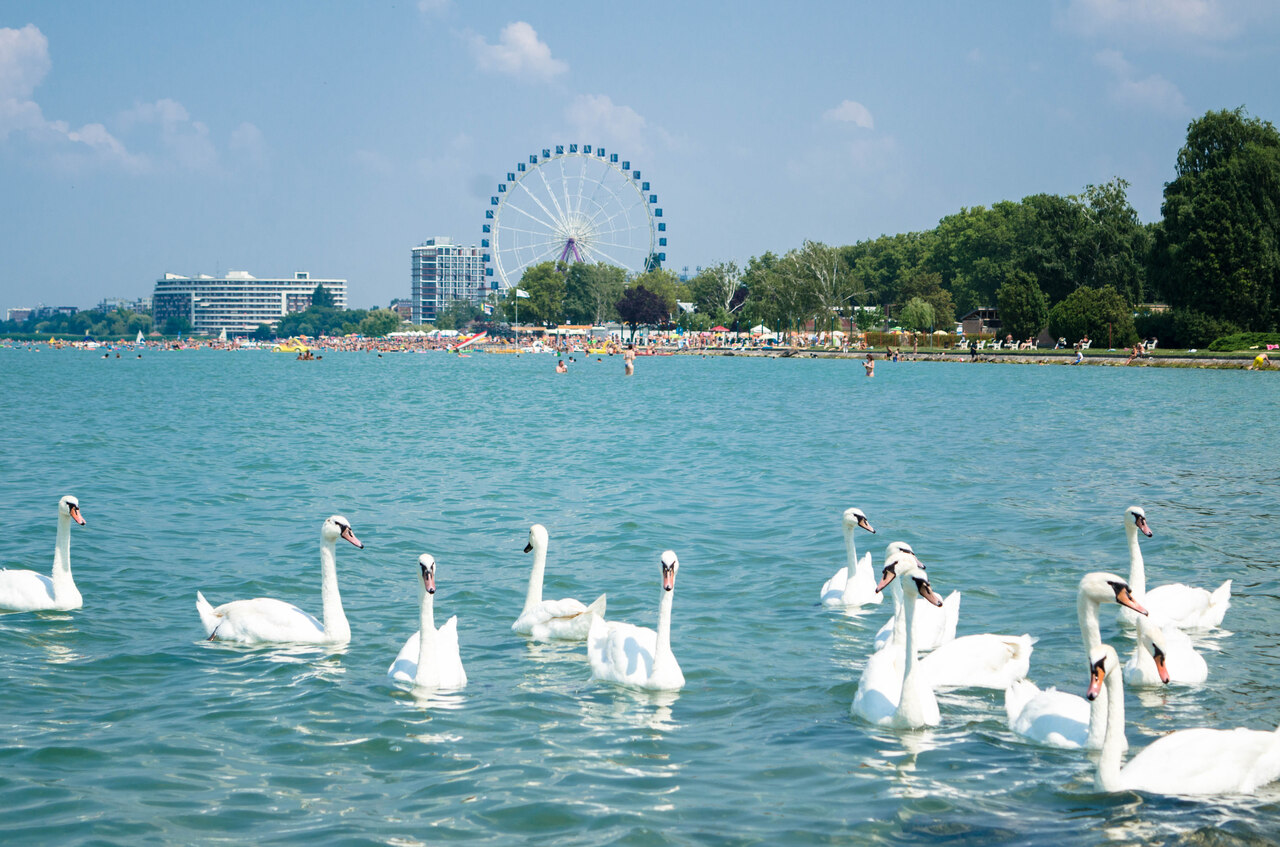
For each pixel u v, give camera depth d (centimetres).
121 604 1766
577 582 1961
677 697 1337
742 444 4362
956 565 2052
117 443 4253
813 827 977
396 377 11494
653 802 1030
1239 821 980
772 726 1237
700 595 1862
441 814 1003
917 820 990
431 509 2750
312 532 2408
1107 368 11106
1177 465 3556
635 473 3459
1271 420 5241
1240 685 1363
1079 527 2427
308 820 988
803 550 2217
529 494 3008
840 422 5406
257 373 12544
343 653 1514
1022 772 1101
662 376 11394
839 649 1542
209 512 2653
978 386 8656
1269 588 1864
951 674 1365
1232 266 10794
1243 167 10856
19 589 1719
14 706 1273
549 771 1103
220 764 1116
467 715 1268
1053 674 1416
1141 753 1074
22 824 969
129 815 990
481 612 1759
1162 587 1661
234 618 1564
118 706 1282
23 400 7050
